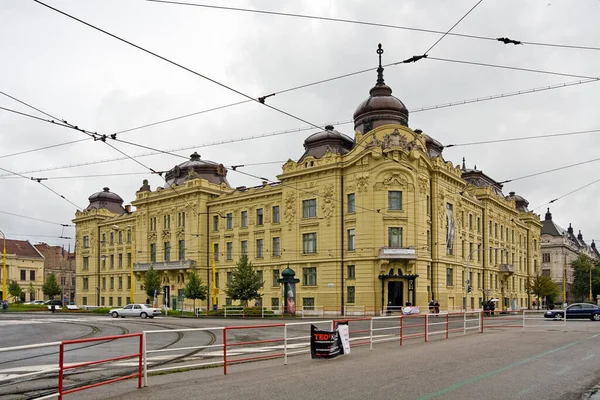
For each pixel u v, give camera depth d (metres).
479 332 29.03
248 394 11.30
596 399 10.92
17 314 61.81
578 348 20.19
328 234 55.44
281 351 19.91
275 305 60.75
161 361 17.31
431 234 56.47
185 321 43.56
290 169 59.59
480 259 70.38
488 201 73.19
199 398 10.97
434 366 15.28
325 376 13.59
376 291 51.75
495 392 11.48
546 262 127.38
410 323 37.12
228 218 67.81
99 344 23.97
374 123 56.28
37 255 112.56
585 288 113.69
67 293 120.94
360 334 28.30
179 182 73.62
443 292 57.12
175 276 71.62
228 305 60.69
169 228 73.50
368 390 11.67
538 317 46.34
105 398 11.21
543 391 11.64
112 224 85.31
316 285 56.22
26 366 16.33
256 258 63.53
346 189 55.00
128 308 53.41
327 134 58.50
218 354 19.02
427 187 55.50
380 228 52.28
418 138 54.88
